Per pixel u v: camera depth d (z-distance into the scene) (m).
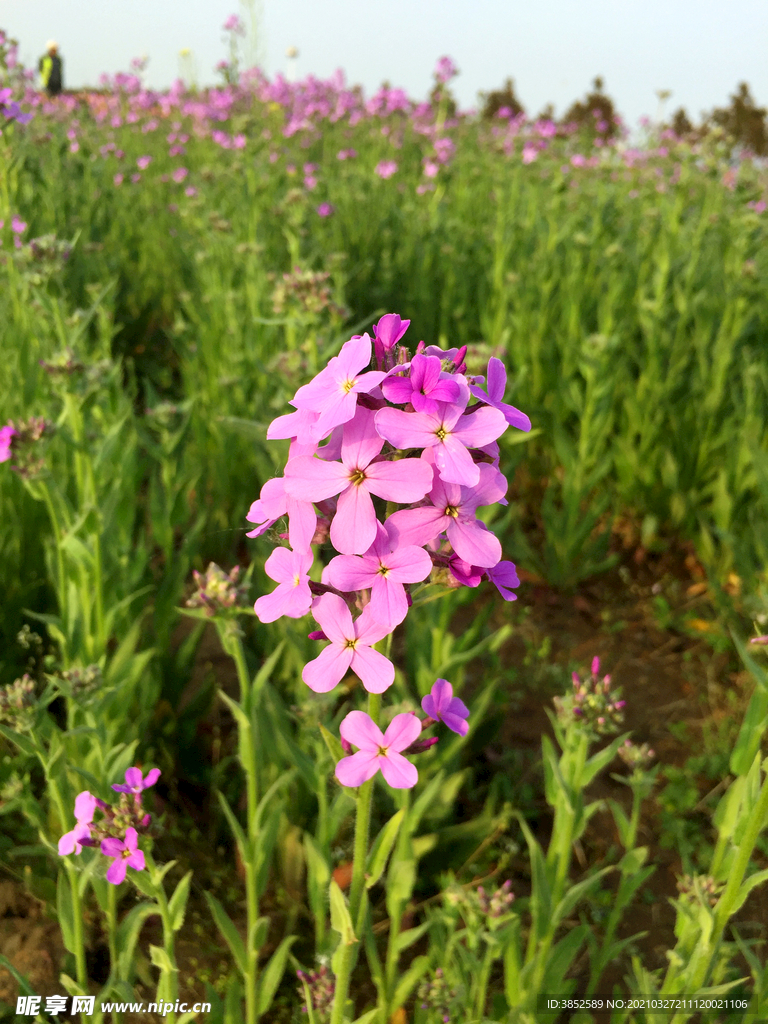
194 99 1.46
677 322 0.60
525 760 0.41
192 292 0.75
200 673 0.44
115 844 0.20
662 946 0.33
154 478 0.40
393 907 0.26
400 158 1.15
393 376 0.14
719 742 0.42
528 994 0.24
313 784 0.27
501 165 1.10
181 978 0.29
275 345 0.59
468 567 0.15
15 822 0.33
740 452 0.52
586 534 0.52
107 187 1.00
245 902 0.32
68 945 0.24
